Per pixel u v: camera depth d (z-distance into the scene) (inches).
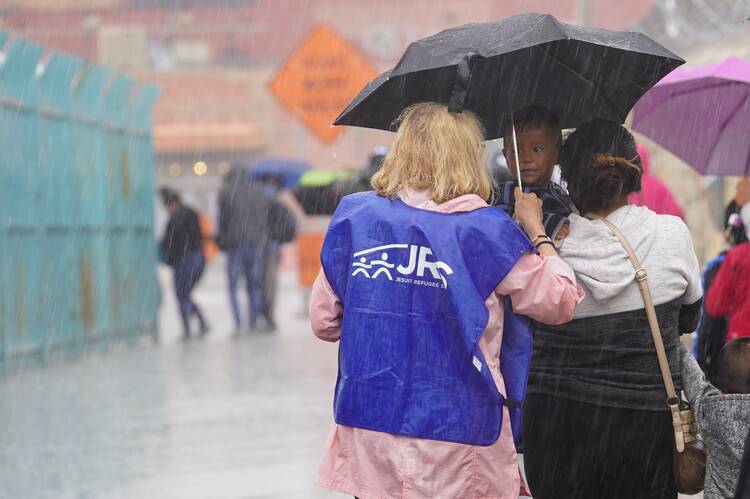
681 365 456.8
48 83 1524.4
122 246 1768.0
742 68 600.7
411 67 443.8
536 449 453.1
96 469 856.3
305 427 1028.5
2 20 6003.9
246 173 1990.7
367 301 406.6
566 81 471.5
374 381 402.6
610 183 447.8
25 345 1441.9
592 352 442.0
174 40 6141.7
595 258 439.5
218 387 1289.4
